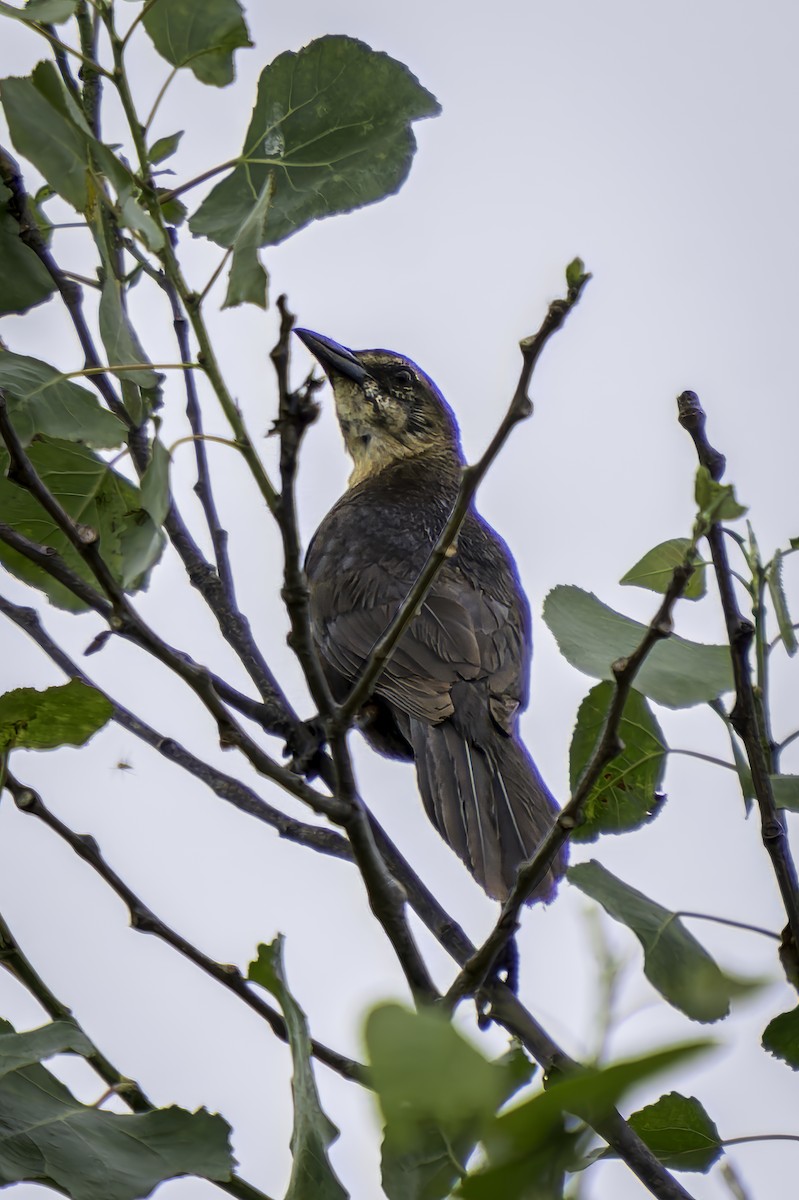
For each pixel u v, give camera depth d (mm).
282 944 5988
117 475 8414
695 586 7906
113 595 6676
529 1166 3797
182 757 8445
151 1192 5746
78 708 6824
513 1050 4734
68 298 8680
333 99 7688
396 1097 3561
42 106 6781
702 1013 6895
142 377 7117
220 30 7148
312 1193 5621
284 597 6664
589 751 8055
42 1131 5836
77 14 8016
